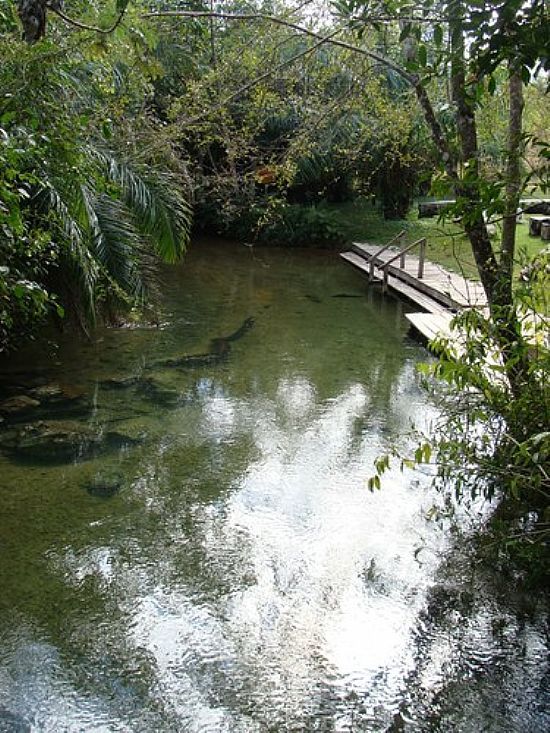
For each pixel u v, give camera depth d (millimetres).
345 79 8594
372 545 4566
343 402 6992
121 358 8039
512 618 3930
